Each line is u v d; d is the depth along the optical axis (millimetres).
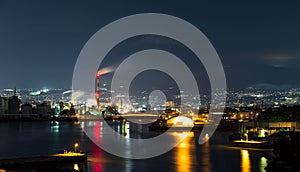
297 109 130750
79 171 71812
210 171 73812
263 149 106188
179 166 79562
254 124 132375
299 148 71875
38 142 135250
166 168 77062
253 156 92375
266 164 80688
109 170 75125
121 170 75375
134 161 86250
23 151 108250
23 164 78062
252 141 114125
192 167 78500
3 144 129125
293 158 70438
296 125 122688
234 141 117688
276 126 123125
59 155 85312
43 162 80188
